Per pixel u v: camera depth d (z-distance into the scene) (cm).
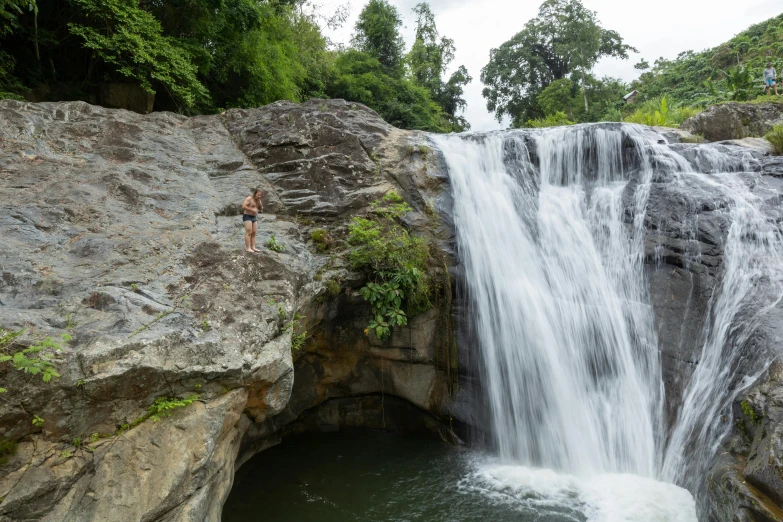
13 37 1510
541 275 1082
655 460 896
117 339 582
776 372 724
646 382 943
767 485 610
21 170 1005
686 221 1037
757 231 983
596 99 4372
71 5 1452
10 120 1145
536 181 1241
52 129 1187
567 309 1027
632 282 1030
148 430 580
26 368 503
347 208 1157
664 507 786
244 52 2016
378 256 1049
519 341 1032
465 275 1096
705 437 808
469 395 1055
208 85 2047
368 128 1361
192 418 611
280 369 718
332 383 1109
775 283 884
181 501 582
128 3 1561
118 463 552
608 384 974
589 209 1157
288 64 2473
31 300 639
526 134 1298
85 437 548
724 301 912
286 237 1017
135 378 569
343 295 1041
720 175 1149
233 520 814
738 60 3938
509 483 897
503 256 1112
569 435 963
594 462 935
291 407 1065
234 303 752
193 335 651
